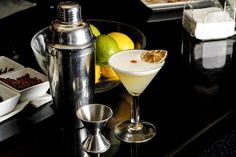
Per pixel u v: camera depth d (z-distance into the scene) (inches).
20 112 41.4
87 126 35.7
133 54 38.9
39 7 69.2
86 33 38.2
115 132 38.7
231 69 48.6
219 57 51.5
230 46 54.3
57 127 39.8
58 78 38.9
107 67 42.7
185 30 58.8
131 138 38.1
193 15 56.2
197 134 38.8
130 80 36.9
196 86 45.4
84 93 39.7
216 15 55.6
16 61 50.1
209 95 43.9
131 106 39.4
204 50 53.2
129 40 47.0
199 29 54.9
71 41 37.6
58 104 40.1
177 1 69.8
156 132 39.0
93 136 36.6
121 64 37.2
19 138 38.3
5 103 39.5
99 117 36.9
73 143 37.8
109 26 52.2
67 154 36.5
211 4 61.9
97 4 71.1
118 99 43.2
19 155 36.5
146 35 57.9
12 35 58.1
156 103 42.8
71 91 39.3
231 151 59.1
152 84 45.9
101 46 42.6
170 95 44.0
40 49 46.9
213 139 40.4
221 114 41.2
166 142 37.9
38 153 36.7
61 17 37.8
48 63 39.0
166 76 47.3
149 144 37.7
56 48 37.7
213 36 55.4
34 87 41.9
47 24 62.9
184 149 37.5
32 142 37.9
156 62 37.3
